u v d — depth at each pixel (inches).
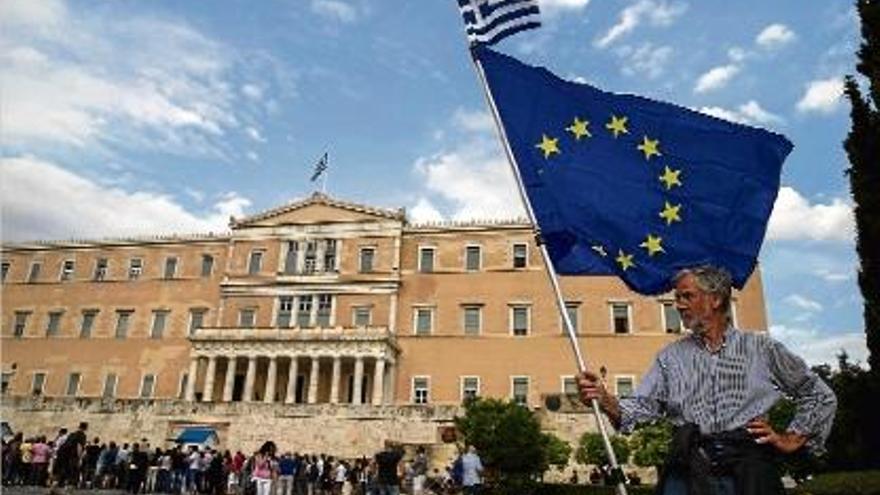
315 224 3041.3
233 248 3085.6
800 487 901.8
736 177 287.0
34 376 3105.3
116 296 3166.8
